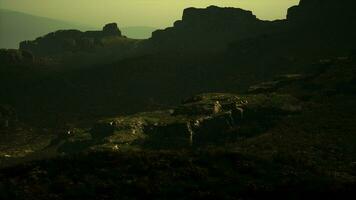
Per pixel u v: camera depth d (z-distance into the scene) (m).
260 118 74.94
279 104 77.62
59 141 98.81
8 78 187.62
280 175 38.94
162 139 72.38
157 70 185.12
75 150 83.50
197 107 79.75
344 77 88.06
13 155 97.69
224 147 63.22
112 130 82.19
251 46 185.00
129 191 35.47
